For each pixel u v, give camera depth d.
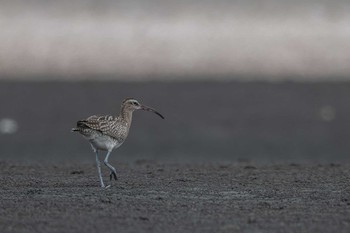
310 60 46.97
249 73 43.19
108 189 16.83
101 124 16.91
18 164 22.39
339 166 22.06
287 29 56.06
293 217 13.98
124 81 40.25
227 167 21.61
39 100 35.38
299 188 17.17
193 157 26.95
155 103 35.25
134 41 51.97
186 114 33.44
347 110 34.44
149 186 17.31
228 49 50.06
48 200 15.39
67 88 38.16
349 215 14.17
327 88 38.59
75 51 48.91
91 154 27.36
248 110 34.22
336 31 55.66
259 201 15.53
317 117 33.19
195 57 47.50
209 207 14.84
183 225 13.27
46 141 29.30
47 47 49.81
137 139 29.58
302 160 26.22
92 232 12.77
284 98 36.41
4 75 41.66
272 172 20.12
